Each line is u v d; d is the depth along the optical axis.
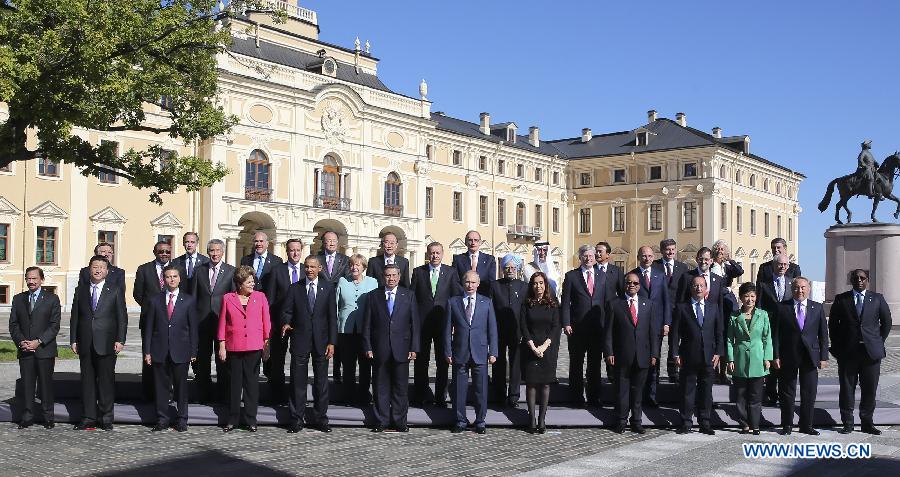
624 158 71.62
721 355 13.21
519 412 13.70
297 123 51.59
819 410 14.09
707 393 13.17
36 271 12.92
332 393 14.52
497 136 71.06
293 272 14.48
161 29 21.53
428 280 14.20
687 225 68.44
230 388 12.85
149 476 9.73
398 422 12.96
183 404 12.73
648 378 14.42
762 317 13.15
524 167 71.06
